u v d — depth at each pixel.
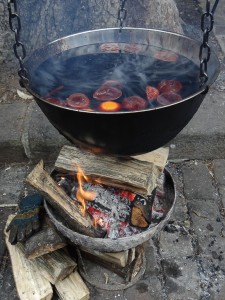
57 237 1.75
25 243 1.82
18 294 1.75
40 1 2.85
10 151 2.53
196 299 1.82
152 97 1.43
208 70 1.49
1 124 2.54
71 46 1.76
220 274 1.92
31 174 1.62
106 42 1.81
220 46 3.36
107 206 1.72
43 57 1.65
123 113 1.22
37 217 1.85
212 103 2.64
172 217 2.20
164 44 1.74
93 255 1.89
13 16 1.33
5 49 2.93
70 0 2.86
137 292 1.85
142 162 1.74
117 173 1.69
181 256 2.00
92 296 1.84
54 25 2.96
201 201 2.31
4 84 2.88
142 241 1.60
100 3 2.89
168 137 1.47
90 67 1.67
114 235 1.67
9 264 1.99
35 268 1.82
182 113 1.35
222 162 2.56
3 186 2.43
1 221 2.21
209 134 2.46
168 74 1.58
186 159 2.58
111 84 1.53
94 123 1.28
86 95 1.46
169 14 3.07
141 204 1.68
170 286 1.87
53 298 1.83
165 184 1.91
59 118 1.36
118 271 1.87
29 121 2.55
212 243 2.07
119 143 1.39
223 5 4.02
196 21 3.68
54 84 1.54
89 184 1.78
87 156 1.78
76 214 1.64
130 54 1.75
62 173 1.82
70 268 1.81
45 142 2.48
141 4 2.96
